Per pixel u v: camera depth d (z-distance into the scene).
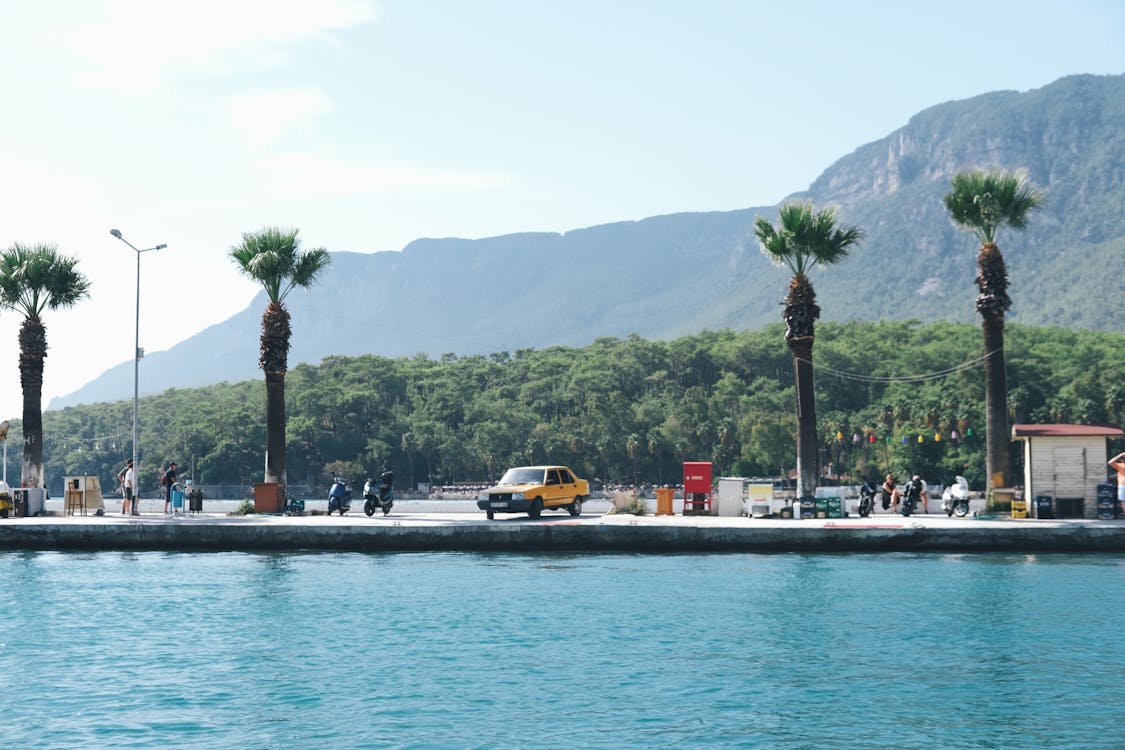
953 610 28.50
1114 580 34.31
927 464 160.25
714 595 31.45
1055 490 46.16
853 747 16.48
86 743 16.66
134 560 41.81
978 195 51.34
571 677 20.98
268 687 20.17
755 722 17.81
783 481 125.25
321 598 31.03
